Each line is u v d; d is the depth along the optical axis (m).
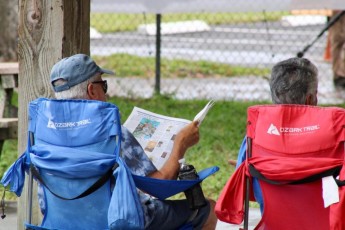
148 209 11.37
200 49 47.12
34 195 14.41
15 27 34.91
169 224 11.64
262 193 10.89
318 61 42.56
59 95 11.48
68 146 10.94
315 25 52.53
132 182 10.50
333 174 10.48
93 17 54.00
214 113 29.48
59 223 11.27
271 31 53.19
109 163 10.66
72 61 11.41
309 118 10.77
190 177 11.55
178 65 41.91
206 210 12.02
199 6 28.78
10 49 35.03
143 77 38.25
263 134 10.91
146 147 12.08
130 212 10.24
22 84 14.07
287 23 53.91
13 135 20.06
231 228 16.91
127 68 40.28
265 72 40.12
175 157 11.55
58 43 13.78
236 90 35.38
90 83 11.43
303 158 10.58
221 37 51.38
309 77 11.29
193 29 52.47
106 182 10.80
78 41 14.03
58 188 11.02
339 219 10.23
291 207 10.74
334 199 10.26
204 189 20.55
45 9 13.75
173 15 55.19
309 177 10.50
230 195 11.05
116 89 34.75
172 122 12.43
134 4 29.22
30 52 13.90
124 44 47.47
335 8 27.64
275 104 11.30
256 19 57.31
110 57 43.44
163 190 11.16
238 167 11.11
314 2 27.70
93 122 10.83
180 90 35.16
